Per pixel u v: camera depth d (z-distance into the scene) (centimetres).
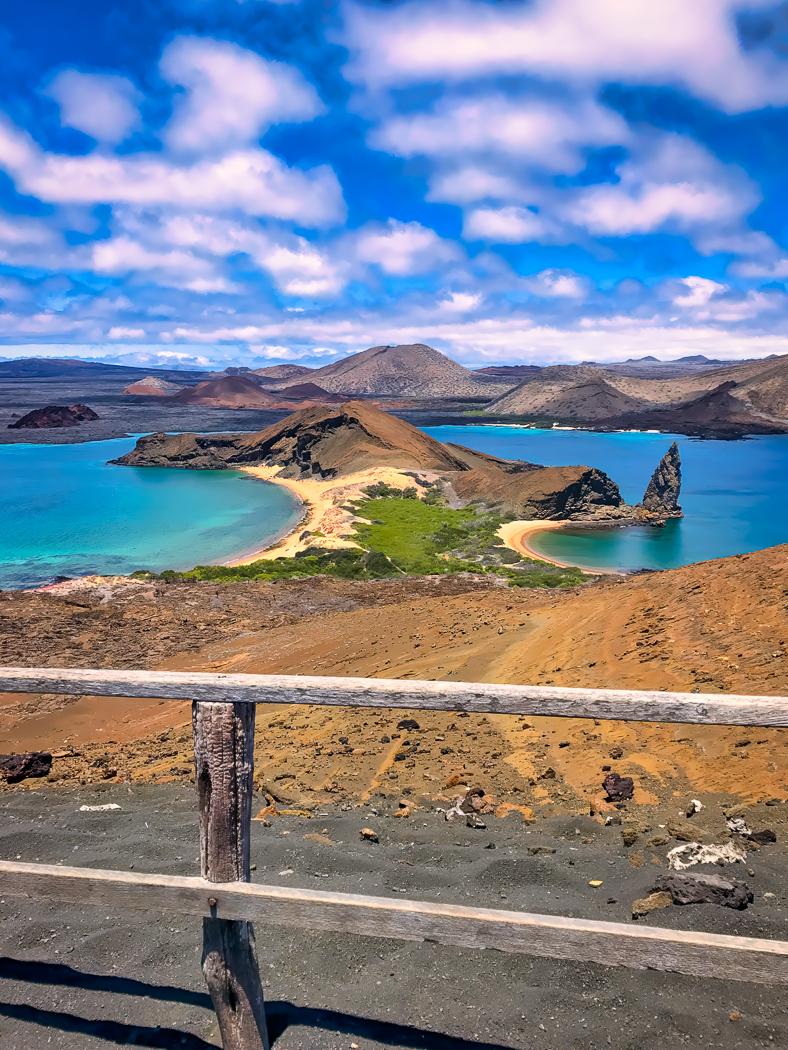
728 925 420
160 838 587
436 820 666
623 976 369
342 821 645
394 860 546
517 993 359
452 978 372
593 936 267
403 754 909
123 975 380
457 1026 337
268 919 283
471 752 909
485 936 273
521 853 559
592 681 1171
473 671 1501
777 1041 321
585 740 899
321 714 1262
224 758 282
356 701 275
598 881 501
